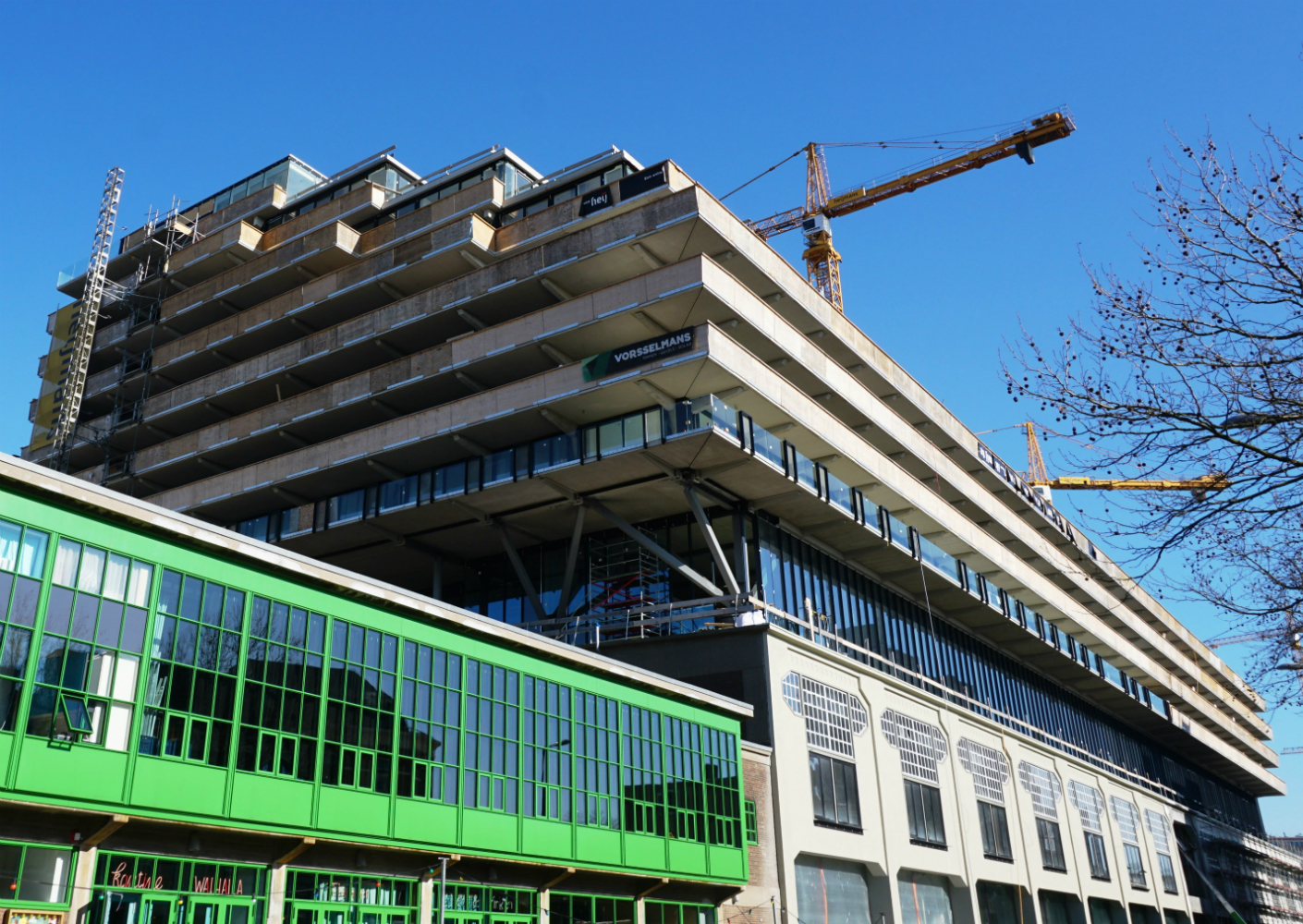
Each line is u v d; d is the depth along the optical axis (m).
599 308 39.31
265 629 21.11
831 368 44.88
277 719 20.84
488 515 42.25
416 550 45.03
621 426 37.75
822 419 41.31
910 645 50.44
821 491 41.03
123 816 17.88
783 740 35.97
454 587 47.81
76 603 18.00
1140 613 82.25
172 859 19.00
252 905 20.17
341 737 21.98
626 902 28.64
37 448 59.94
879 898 39.31
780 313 45.12
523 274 42.53
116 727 18.14
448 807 23.84
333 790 21.52
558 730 27.36
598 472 38.56
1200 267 14.35
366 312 47.84
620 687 29.77
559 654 27.69
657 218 40.06
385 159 57.81
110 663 18.28
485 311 44.47
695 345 35.66
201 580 20.16
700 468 38.31
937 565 49.19
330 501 44.28
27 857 17.02
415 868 23.41
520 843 25.31
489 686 25.81
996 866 48.44
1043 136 88.94
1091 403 14.66
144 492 54.66
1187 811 80.94
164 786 18.59
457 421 40.41
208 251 56.91
